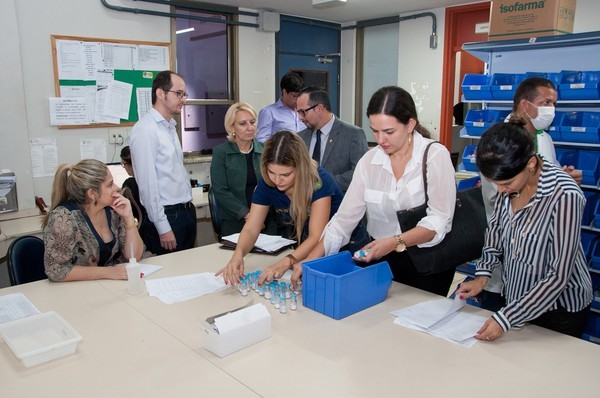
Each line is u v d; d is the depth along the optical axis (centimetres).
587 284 158
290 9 496
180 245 295
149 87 418
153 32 417
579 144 274
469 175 320
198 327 153
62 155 380
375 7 496
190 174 457
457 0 462
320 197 196
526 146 131
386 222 191
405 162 177
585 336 280
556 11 276
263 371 126
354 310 163
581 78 281
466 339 143
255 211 210
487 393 116
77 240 197
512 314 139
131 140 274
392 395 115
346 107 607
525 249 151
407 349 138
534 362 130
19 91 345
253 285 185
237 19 480
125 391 118
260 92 511
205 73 473
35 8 353
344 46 594
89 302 172
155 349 138
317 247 189
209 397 115
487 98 311
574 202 135
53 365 131
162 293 180
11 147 347
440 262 176
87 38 378
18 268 198
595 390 117
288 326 153
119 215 216
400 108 161
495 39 303
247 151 310
